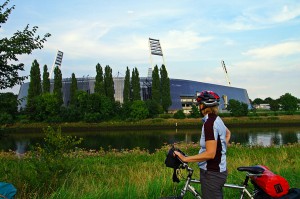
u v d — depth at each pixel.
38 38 9.09
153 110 93.69
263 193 4.34
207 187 3.93
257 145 19.97
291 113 104.06
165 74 105.88
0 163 12.41
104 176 10.99
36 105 85.88
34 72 97.00
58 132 9.34
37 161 8.87
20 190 7.11
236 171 8.68
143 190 6.63
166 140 50.28
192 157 3.88
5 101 9.23
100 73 103.81
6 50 8.42
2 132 9.59
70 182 8.23
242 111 95.50
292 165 9.89
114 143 46.38
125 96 107.12
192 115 92.50
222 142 3.90
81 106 90.56
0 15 8.65
